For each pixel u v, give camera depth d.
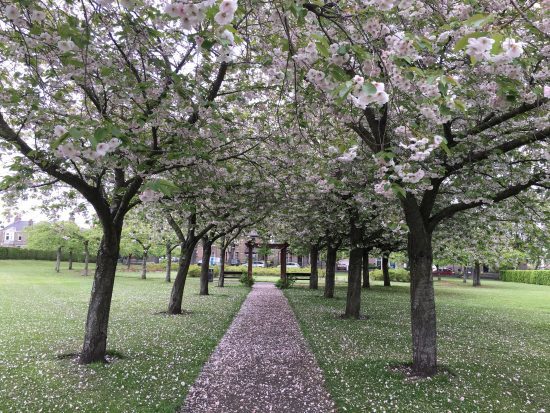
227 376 5.84
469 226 10.45
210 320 10.57
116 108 5.64
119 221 6.56
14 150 5.75
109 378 5.42
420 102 2.95
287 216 11.77
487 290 27.02
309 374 5.98
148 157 4.84
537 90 3.64
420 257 6.20
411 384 5.50
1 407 4.34
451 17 3.81
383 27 2.96
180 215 10.98
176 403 4.66
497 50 2.03
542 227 8.98
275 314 12.34
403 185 4.95
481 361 6.95
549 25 3.16
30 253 50.03
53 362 6.14
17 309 11.95
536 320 12.64
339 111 4.40
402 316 12.15
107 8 3.32
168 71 4.15
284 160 7.58
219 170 7.21
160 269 42.50
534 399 5.06
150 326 9.44
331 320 11.06
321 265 52.50
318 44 2.46
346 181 8.27
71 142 2.55
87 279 27.16
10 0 3.31
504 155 6.27
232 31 2.14
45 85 4.32
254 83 6.61
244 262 58.62
